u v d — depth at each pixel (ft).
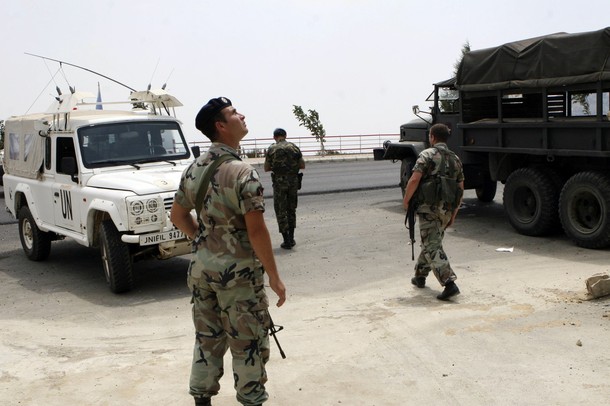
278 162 31.48
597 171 29.45
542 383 14.56
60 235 32.22
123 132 28.78
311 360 16.62
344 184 60.80
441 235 21.88
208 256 11.99
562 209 30.42
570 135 29.66
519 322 18.74
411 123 44.98
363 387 14.83
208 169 12.00
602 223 28.43
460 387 14.57
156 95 31.78
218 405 14.14
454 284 21.44
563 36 29.45
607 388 14.12
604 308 19.58
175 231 25.03
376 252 30.60
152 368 16.60
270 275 11.89
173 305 23.61
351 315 20.53
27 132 32.27
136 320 21.86
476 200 46.80
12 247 36.50
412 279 23.54
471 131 36.52
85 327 21.25
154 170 27.89
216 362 12.62
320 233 36.17
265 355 12.36
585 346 16.61
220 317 12.51
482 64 34.42
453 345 17.17
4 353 18.39
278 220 32.01
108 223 25.43
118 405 14.43
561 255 28.37
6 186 34.47
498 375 15.11
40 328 21.24
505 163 35.09
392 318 19.79
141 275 28.73
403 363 16.14
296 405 14.01
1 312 23.50
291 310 21.61
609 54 27.45
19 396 15.10
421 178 21.67
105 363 17.17
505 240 32.24
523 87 31.76
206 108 12.17
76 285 27.27
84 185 27.17
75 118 28.78
